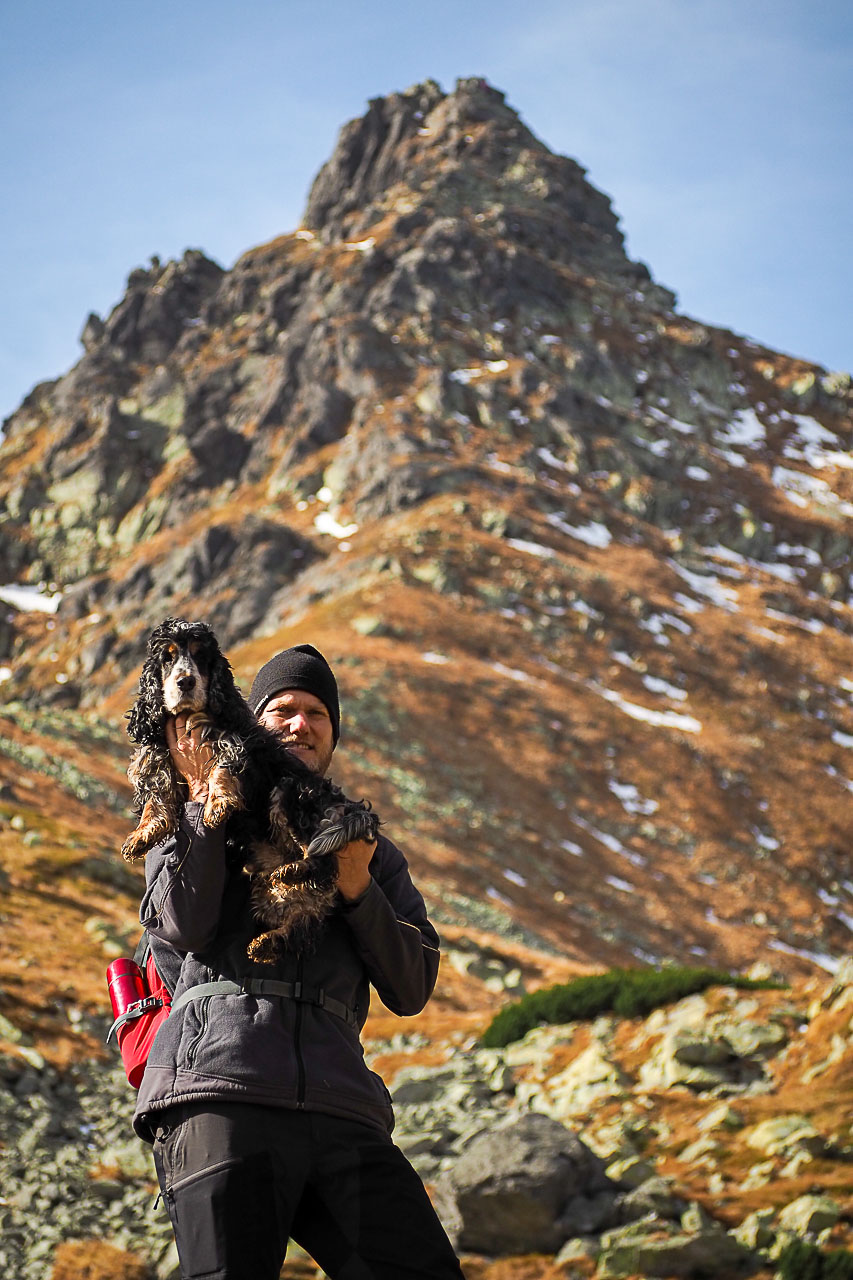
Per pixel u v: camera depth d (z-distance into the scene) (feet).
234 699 10.25
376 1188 9.84
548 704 322.96
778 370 646.33
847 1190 34.45
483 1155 35.65
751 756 327.88
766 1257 32.09
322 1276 31.89
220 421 590.55
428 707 302.45
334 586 395.34
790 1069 44.96
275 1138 9.52
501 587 379.14
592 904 239.30
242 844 10.08
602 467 493.77
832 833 304.50
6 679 481.87
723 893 265.95
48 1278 31.09
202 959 10.21
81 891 86.53
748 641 391.45
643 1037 51.24
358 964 10.59
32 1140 39.86
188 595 456.45
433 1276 9.79
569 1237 34.01
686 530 468.75
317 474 497.87
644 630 378.53
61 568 557.33
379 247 650.84
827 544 485.97
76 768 146.72
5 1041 49.62
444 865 223.92
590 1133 41.11
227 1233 9.25
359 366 544.21
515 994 97.04
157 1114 9.86
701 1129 40.37
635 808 291.99
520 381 536.01
